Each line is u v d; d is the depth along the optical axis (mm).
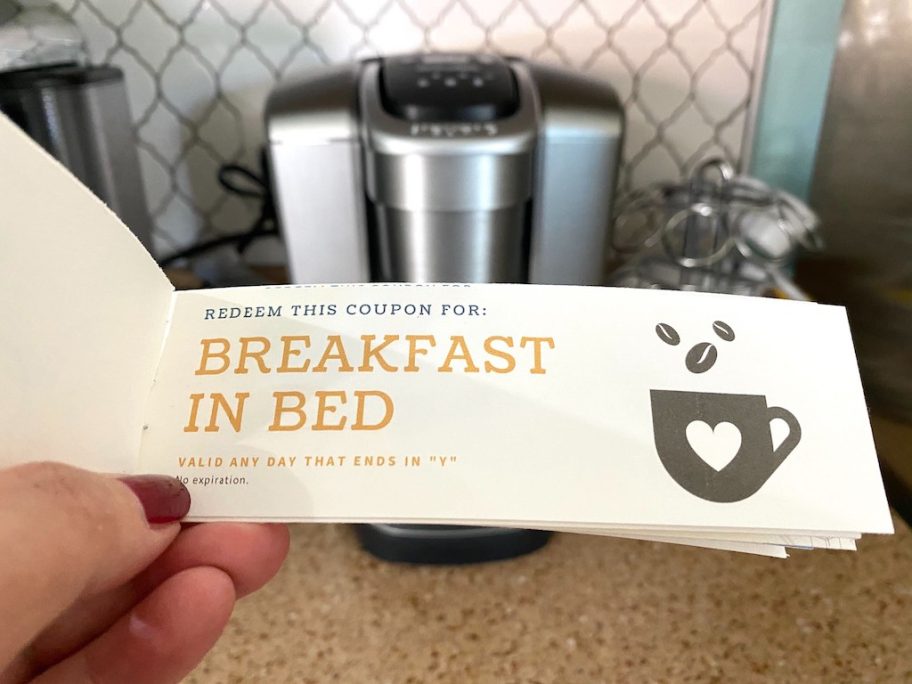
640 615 539
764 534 319
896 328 683
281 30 769
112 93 701
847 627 528
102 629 349
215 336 349
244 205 857
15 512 249
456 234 595
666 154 833
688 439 330
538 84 601
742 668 501
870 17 698
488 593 557
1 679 337
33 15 726
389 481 319
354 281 639
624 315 355
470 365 340
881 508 323
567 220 619
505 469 321
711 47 780
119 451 315
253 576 339
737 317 358
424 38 775
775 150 821
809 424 336
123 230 331
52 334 291
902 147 663
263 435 328
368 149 577
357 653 515
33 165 284
